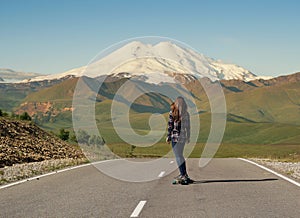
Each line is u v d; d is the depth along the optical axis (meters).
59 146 29.83
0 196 10.83
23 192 11.47
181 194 11.12
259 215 8.48
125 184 13.08
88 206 9.48
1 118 29.22
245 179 14.27
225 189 11.96
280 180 13.95
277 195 10.89
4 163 19.20
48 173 16.06
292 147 92.31
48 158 23.62
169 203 9.84
